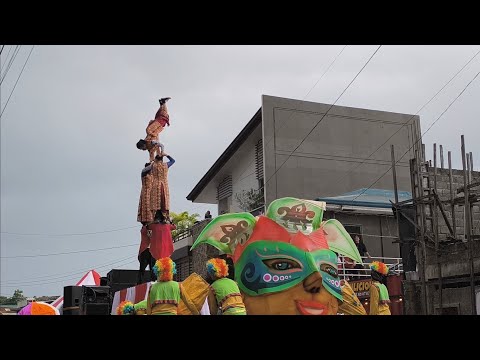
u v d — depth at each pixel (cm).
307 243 816
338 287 827
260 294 800
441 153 1393
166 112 1083
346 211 2025
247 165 2488
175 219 3228
